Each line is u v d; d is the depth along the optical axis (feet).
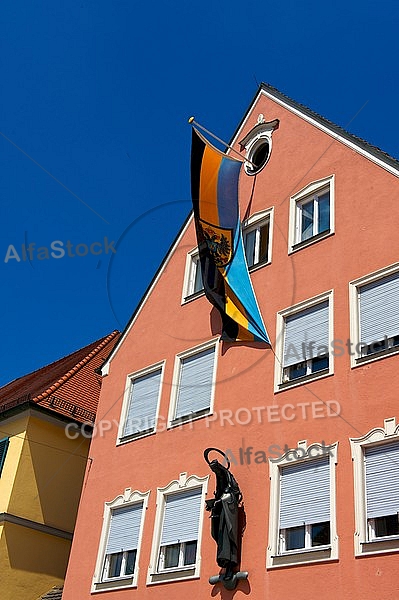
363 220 46.19
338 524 36.96
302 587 36.76
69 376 74.84
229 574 40.50
